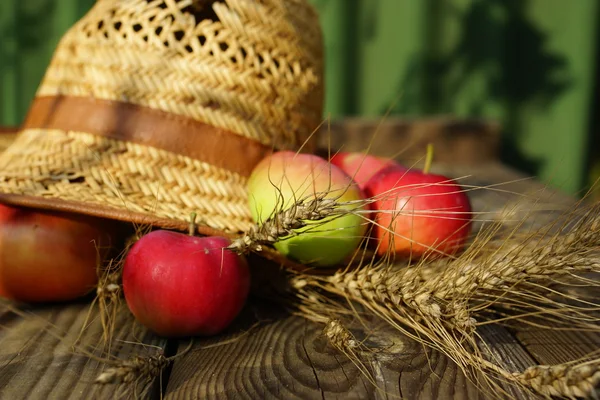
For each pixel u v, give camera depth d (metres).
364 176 0.72
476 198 1.02
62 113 0.70
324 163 0.66
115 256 0.69
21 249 0.66
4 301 0.69
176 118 0.68
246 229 0.67
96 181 0.67
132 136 0.68
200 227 0.64
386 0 1.57
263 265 0.68
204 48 0.70
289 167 0.66
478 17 1.60
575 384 0.52
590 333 0.64
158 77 0.69
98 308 0.68
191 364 0.60
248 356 0.61
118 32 0.70
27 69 1.53
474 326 0.59
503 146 1.67
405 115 1.62
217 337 0.64
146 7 0.70
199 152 0.68
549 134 1.65
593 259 0.59
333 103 1.60
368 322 0.66
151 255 0.62
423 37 1.59
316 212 0.58
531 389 0.57
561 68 1.63
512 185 1.14
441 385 0.57
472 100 1.63
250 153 0.70
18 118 1.54
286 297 0.68
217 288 0.62
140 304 0.62
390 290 0.62
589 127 1.65
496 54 1.62
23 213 0.66
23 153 0.70
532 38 1.62
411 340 0.63
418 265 0.62
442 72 1.62
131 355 0.61
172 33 0.70
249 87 0.71
